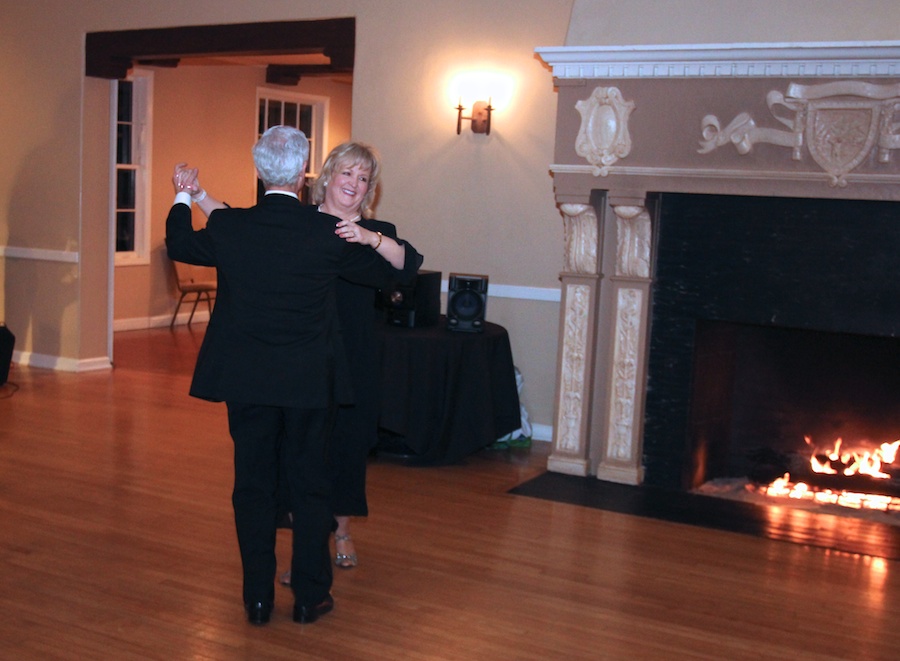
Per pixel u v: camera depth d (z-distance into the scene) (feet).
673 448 16.08
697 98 14.65
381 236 9.82
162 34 22.06
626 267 15.88
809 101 13.93
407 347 16.44
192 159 32.04
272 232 9.28
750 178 14.44
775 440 17.38
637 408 16.08
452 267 19.51
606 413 16.33
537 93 18.42
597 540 13.33
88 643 9.55
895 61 13.33
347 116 37.68
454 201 19.35
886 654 10.11
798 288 15.03
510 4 18.47
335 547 12.00
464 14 18.90
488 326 18.35
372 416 11.07
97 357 24.08
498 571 12.00
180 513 13.61
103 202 23.79
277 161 9.29
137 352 26.63
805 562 12.80
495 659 9.60
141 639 9.69
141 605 10.49
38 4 23.38
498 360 17.70
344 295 10.78
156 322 31.50
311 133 36.60
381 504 14.51
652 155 15.05
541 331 18.84
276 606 10.61
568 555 12.69
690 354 15.83
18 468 15.42
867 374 16.65
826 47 13.50
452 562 12.23
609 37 15.40
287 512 11.30
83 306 23.58
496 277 19.12
